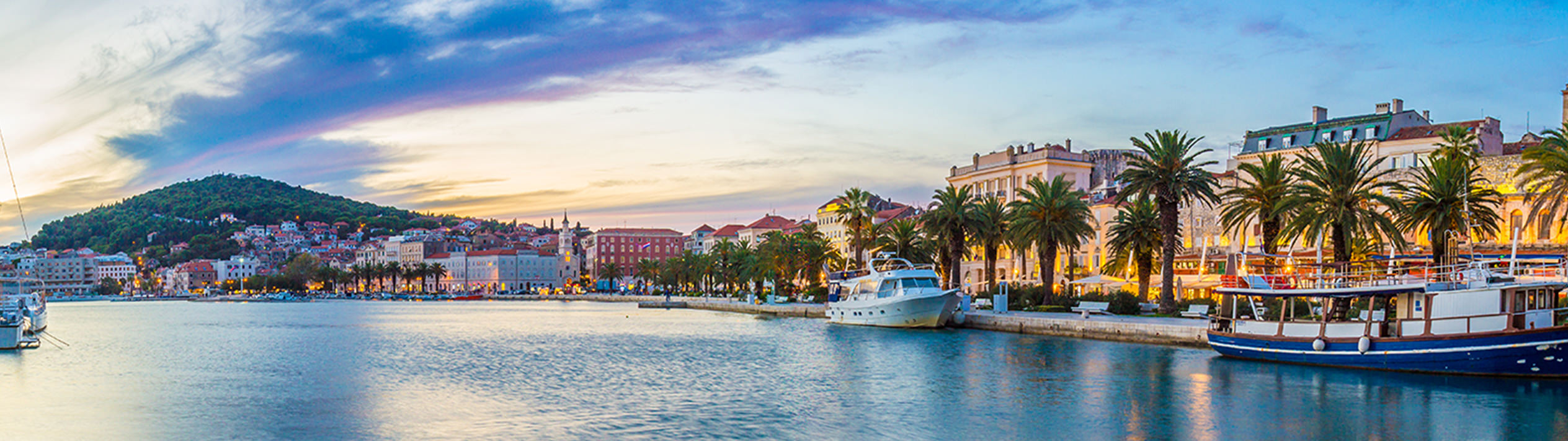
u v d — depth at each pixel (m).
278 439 40.44
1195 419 42.78
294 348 85.75
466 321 144.62
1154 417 43.19
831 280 135.50
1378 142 116.62
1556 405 43.44
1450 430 39.62
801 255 168.38
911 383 54.94
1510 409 42.88
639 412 46.50
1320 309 59.47
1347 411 43.41
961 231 110.62
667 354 75.94
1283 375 53.38
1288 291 55.81
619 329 115.12
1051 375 56.59
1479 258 89.00
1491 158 96.50
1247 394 48.16
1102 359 63.31
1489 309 48.94
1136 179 85.31
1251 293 57.78
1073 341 77.69
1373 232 72.62
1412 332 51.44
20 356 76.50
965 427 42.06
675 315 160.00
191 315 178.12
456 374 62.44
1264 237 82.62
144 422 44.25
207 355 78.06
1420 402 44.78
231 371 65.06
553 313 182.38
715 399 50.41
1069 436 39.97
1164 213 86.25
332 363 70.69
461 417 45.22
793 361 68.69
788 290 175.38
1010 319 89.25
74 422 44.25
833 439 39.84
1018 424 42.53
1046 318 84.94
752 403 49.09
